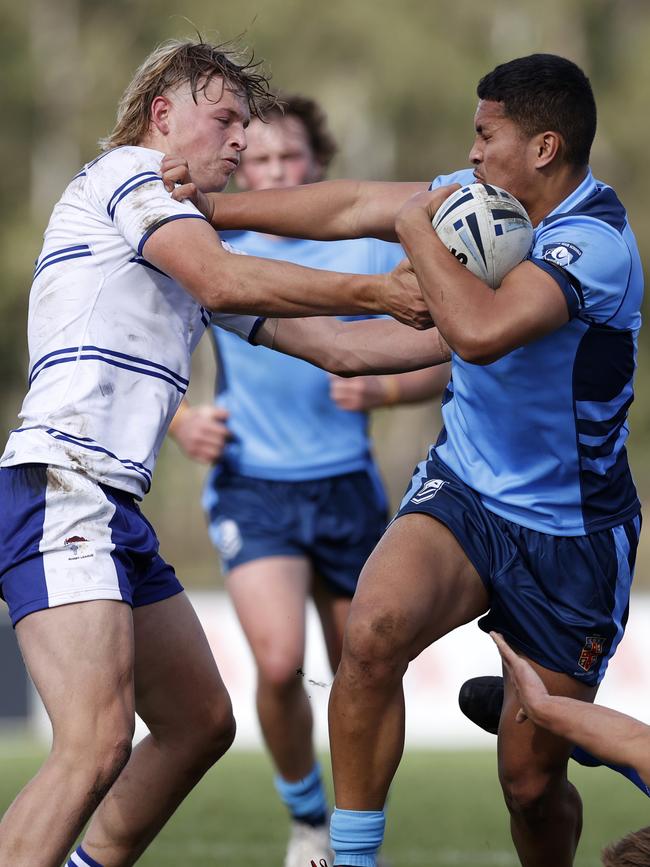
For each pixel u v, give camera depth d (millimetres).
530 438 15148
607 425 15273
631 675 42000
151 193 14055
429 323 14164
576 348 14719
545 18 117812
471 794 27766
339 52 113312
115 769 13148
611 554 15383
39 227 116938
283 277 13695
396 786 28969
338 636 23328
